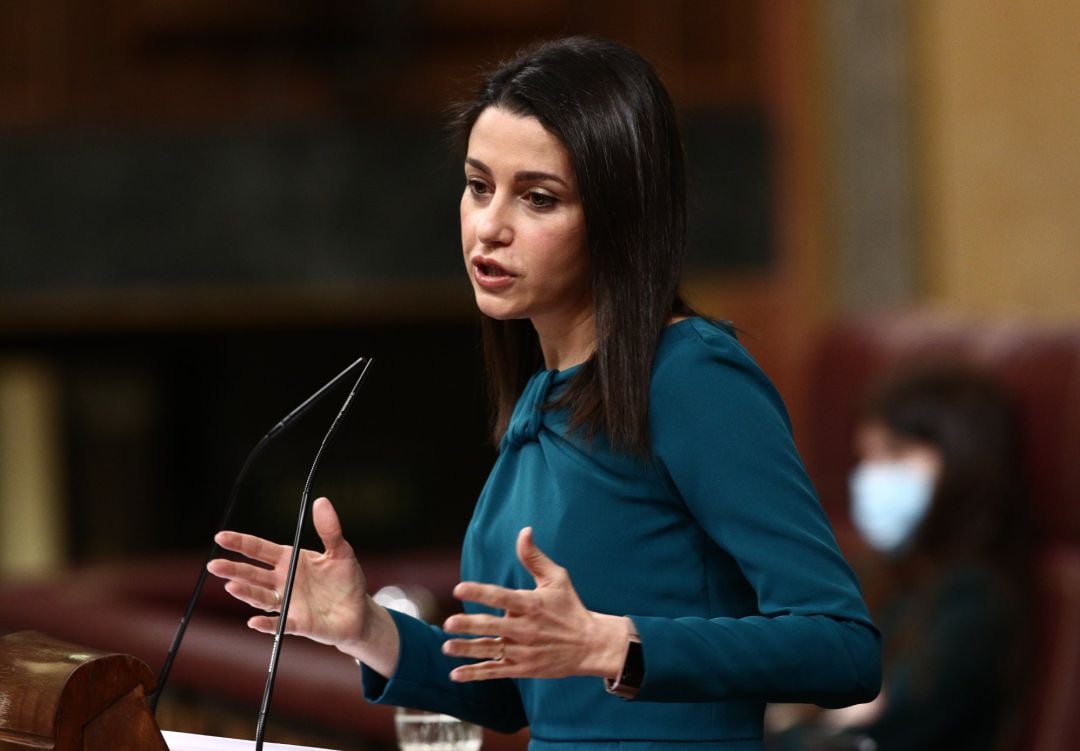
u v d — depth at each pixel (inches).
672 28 973.8
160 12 968.9
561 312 231.3
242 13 973.8
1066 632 531.2
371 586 637.3
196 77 986.7
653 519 221.0
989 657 518.9
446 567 661.3
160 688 220.8
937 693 516.4
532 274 220.2
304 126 969.5
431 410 1237.1
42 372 1201.4
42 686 192.5
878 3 928.3
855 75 935.0
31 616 550.3
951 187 918.4
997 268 906.7
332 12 967.6
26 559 1209.4
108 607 533.6
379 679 252.2
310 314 1091.3
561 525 223.8
